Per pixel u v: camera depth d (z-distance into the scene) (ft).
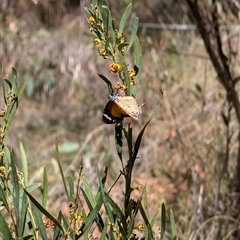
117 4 31.50
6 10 34.45
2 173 7.13
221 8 19.38
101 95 33.19
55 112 32.50
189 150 22.53
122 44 7.25
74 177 23.61
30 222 7.52
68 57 35.19
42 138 29.76
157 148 24.85
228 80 16.28
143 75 29.19
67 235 7.06
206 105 25.36
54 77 34.55
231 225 17.60
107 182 22.39
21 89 7.43
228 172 19.31
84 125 30.60
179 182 21.81
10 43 33.45
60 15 39.93
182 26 29.50
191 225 17.71
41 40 36.88
